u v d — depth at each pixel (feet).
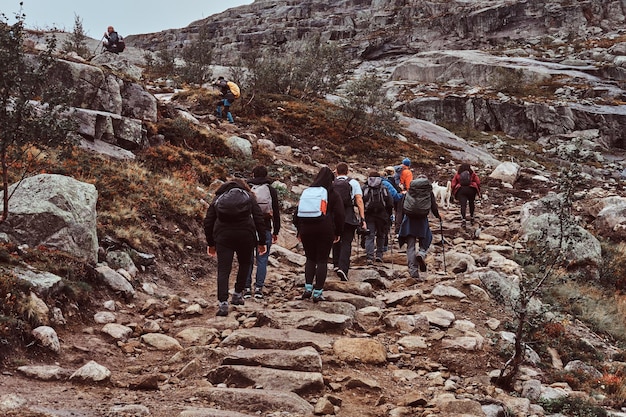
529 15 206.80
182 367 19.13
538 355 25.07
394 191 36.94
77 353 19.44
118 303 24.85
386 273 34.09
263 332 21.62
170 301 26.32
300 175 58.70
